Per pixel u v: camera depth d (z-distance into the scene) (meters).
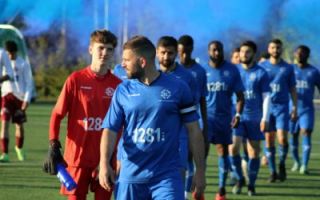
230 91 19.91
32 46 66.44
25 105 25.91
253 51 21.64
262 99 21.30
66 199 18.52
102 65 12.89
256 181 23.20
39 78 66.12
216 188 21.30
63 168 11.94
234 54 25.14
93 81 12.94
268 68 24.19
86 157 12.88
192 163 18.23
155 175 10.77
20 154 26.44
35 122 43.03
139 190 10.88
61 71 66.56
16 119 26.11
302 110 25.72
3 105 25.95
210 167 26.00
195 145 10.92
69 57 67.25
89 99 12.88
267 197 20.02
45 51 66.88
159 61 15.99
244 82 21.50
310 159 29.64
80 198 12.99
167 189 10.70
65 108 12.78
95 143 12.91
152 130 10.78
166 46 15.77
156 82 10.84
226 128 19.84
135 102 10.78
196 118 10.95
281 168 23.36
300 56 25.92
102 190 12.96
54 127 12.61
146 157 10.80
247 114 20.92
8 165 24.91
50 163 12.01
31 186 20.52
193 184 11.70
